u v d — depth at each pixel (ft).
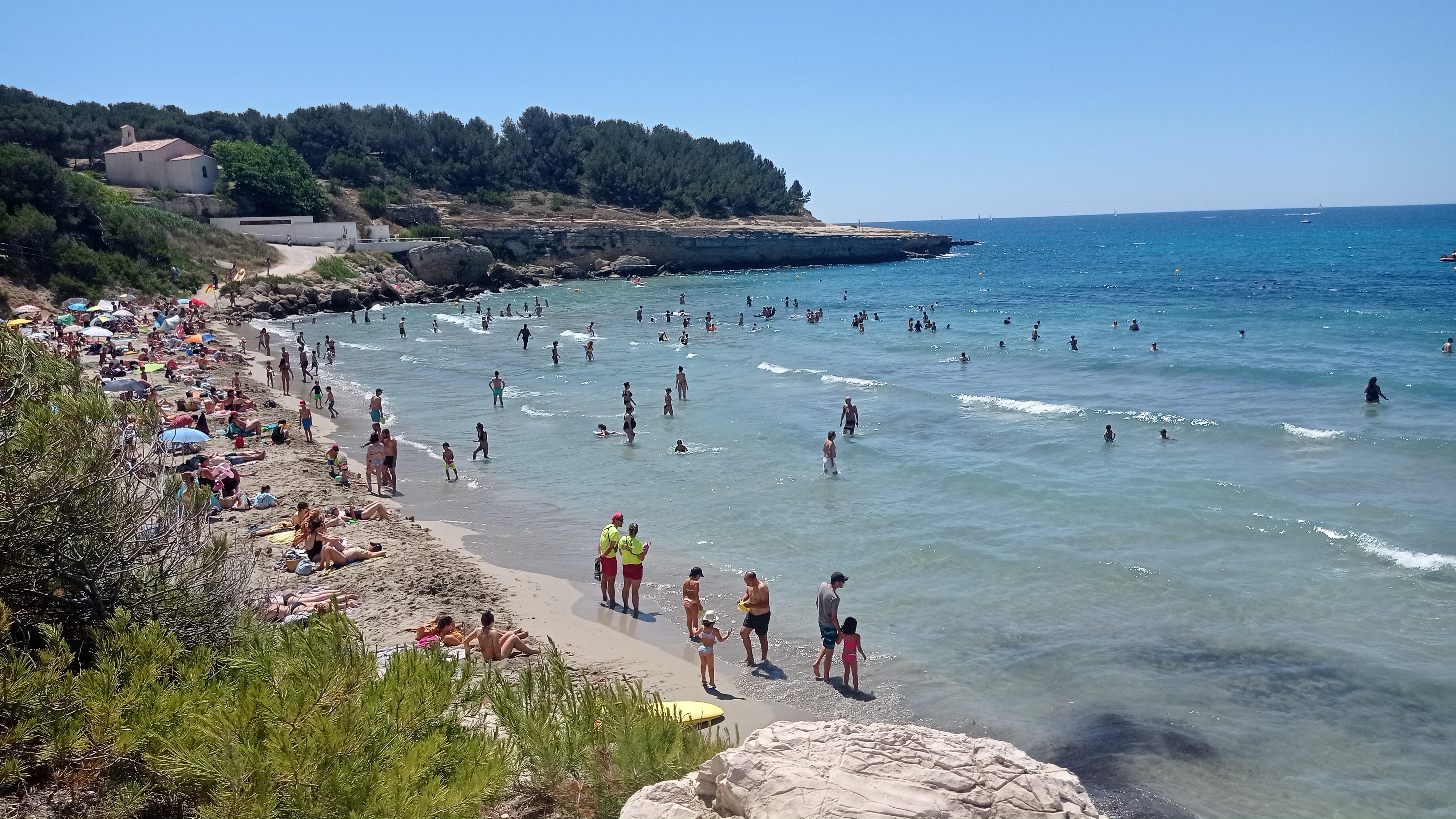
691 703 40.63
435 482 82.64
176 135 338.54
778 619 51.96
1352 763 36.40
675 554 63.16
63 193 201.36
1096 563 58.29
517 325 210.79
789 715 40.81
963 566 59.06
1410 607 50.03
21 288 177.06
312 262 258.37
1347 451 83.05
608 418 109.81
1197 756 37.17
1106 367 135.13
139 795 21.83
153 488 29.81
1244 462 81.92
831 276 359.87
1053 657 46.09
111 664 23.77
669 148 512.63
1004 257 479.82
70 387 30.50
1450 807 33.37
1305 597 52.11
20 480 26.05
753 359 155.02
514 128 452.35
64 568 27.09
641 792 20.18
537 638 47.88
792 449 92.73
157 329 160.25
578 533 67.97
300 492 72.18
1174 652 46.19
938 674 44.78
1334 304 203.82
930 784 18.17
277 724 21.80
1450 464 77.56
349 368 149.59
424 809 20.35
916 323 185.47
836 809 17.37
